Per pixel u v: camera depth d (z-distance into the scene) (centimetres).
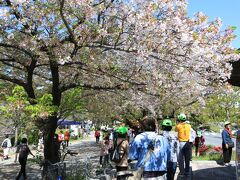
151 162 561
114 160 948
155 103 1291
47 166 1136
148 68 1045
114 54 1084
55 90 1128
